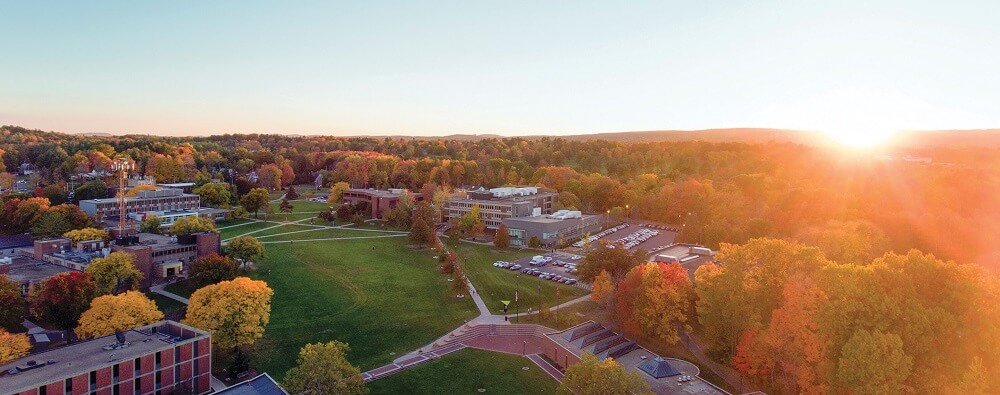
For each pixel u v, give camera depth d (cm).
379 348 11975
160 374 9112
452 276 16988
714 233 19675
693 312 12269
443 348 12094
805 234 17138
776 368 9988
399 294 15300
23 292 13525
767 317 10325
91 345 9244
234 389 8350
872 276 8825
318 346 9031
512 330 13125
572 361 10931
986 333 8000
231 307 10669
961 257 16200
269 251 19600
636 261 14700
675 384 9831
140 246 15688
